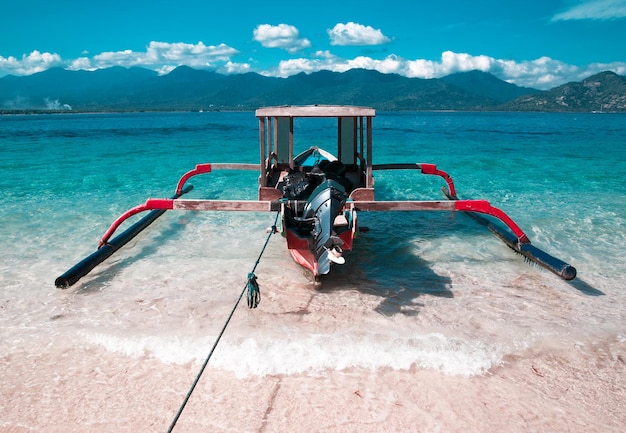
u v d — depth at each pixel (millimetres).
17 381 4633
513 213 10961
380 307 6215
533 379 4668
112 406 4270
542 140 34031
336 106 7672
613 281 7070
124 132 44812
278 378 4648
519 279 7219
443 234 9633
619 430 3980
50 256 8164
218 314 6000
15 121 84562
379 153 24734
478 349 5133
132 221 10328
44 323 5793
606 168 18281
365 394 4406
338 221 7160
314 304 6293
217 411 4188
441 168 18797
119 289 6840
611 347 5238
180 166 19359
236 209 7352
